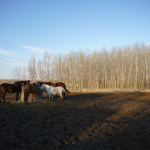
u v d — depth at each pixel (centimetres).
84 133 482
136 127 557
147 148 395
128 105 1015
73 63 3147
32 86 995
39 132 481
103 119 661
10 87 986
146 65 2977
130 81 3117
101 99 1302
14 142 399
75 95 1644
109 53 3503
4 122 575
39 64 2833
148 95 1623
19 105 909
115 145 409
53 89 1112
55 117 661
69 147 389
